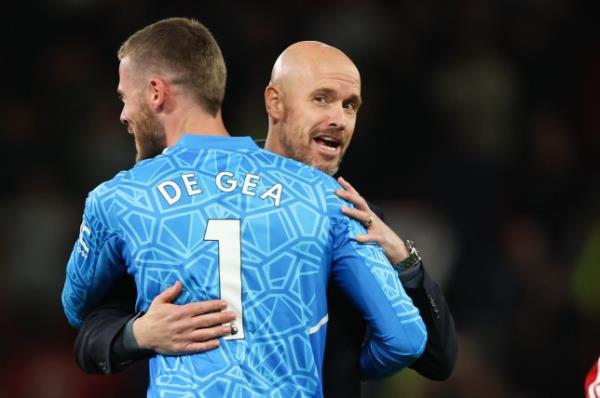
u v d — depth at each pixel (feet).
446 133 133.08
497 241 119.65
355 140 131.03
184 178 41.06
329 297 43.04
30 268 116.98
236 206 40.63
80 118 128.67
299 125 45.21
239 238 40.29
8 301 114.73
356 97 45.75
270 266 40.29
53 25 135.44
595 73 140.87
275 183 41.32
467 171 126.52
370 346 42.34
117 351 40.75
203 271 39.99
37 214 119.44
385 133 133.39
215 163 41.52
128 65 43.45
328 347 42.91
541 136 131.44
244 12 133.08
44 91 131.44
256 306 40.01
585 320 113.19
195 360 39.75
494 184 126.21
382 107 134.41
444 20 139.44
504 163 129.59
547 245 121.49
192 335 39.50
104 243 41.22
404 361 41.75
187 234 40.27
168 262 40.16
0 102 130.72
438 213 124.16
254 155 42.01
